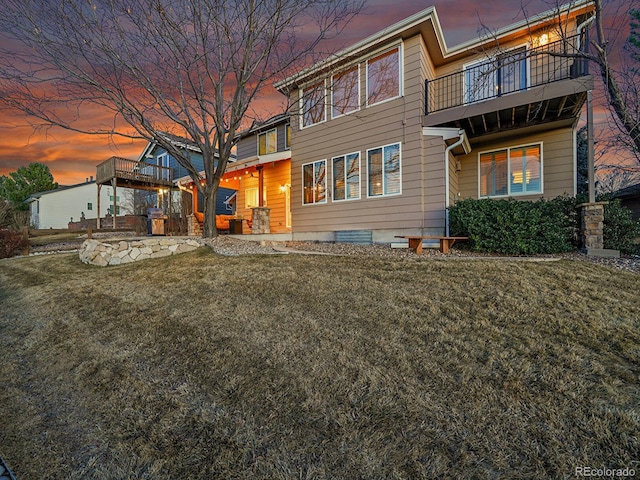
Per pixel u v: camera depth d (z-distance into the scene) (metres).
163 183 17.64
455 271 4.91
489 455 1.71
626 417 1.88
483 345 2.76
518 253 6.56
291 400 2.23
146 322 3.79
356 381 2.37
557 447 1.73
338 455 1.77
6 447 2.09
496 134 8.69
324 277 4.88
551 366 2.41
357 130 9.45
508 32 8.23
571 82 6.57
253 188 14.64
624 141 6.27
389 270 5.16
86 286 5.59
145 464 1.84
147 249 7.61
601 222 6.31
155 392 2.48
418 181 8.26
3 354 3.46
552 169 8.40
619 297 3.75
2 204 14.56
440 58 9.41
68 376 2.87
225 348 3.01
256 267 5.70
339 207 9.81
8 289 6.14
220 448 1.89
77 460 1.93
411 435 1.87
